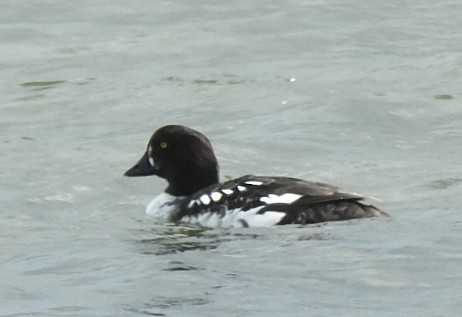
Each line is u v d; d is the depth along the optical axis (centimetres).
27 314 1328
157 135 1692
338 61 2434
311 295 1353
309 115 2142
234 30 2603
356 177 1845
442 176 1820
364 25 2612
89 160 1948
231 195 1588
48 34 2605
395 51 2480
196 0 2772
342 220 1524
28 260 1510
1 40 2578
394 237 1495
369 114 2138
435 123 2106
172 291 1376
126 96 2270
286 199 1544
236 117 2173
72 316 1318
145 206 1753
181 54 2489
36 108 2228
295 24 2623
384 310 1307
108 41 2561
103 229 1628
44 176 1883
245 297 1351
